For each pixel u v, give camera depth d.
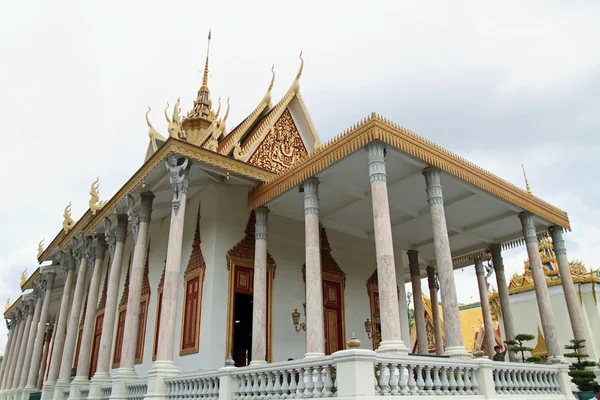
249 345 20.94
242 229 16.95
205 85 27.77
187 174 14.40
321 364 8.27
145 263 19.62
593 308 24.72
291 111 19.97
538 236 19.31
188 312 16.14
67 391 18.81
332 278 18.86
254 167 15.82
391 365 8.26
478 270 22.75
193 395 11.22
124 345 14.43
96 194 20.53
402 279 21.94
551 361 14.42
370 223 19.17
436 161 12.80
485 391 9.64
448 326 11.02
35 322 27.78
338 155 12.58
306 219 13.52
